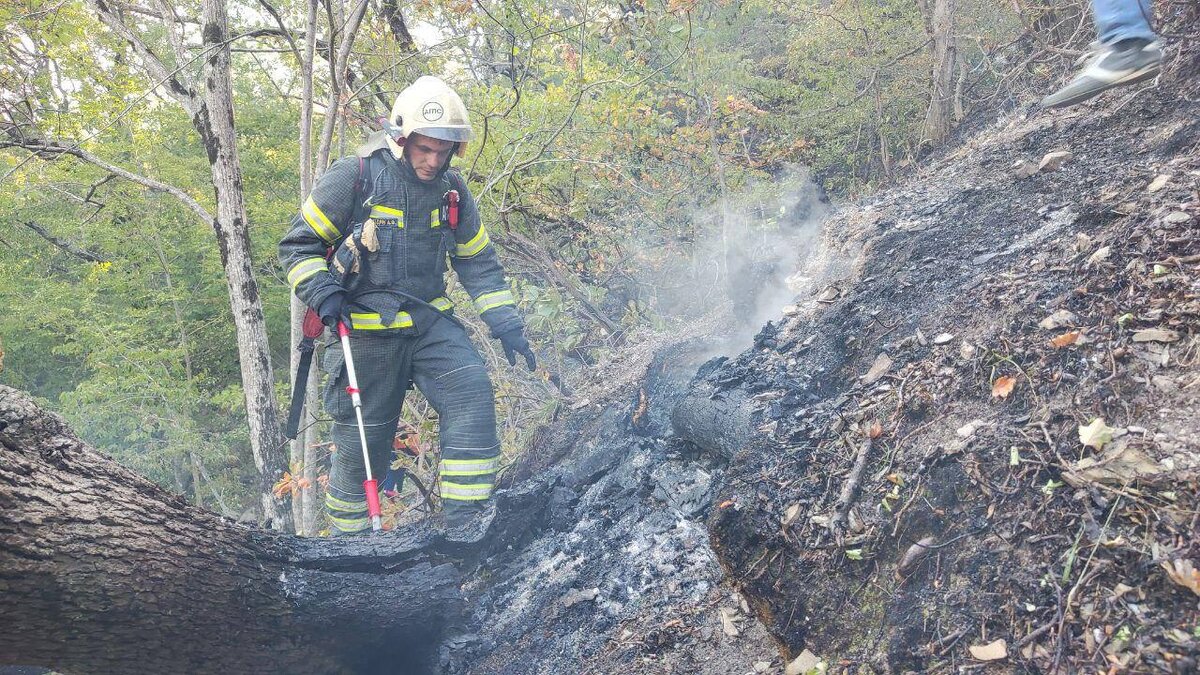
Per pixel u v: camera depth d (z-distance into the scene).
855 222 3.62
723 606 2.52
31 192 10.20
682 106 6.12
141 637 2.28
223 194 5.56
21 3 6.09
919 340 2.47
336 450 3.76
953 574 1.79
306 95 5.15
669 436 3.52
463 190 3.63
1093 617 1.53
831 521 2.08
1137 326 1.95
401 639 3.04
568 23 5.57
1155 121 2.99
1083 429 1.79
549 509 3.54
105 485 2.22
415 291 3.55
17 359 13.91
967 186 3.38
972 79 5.95
